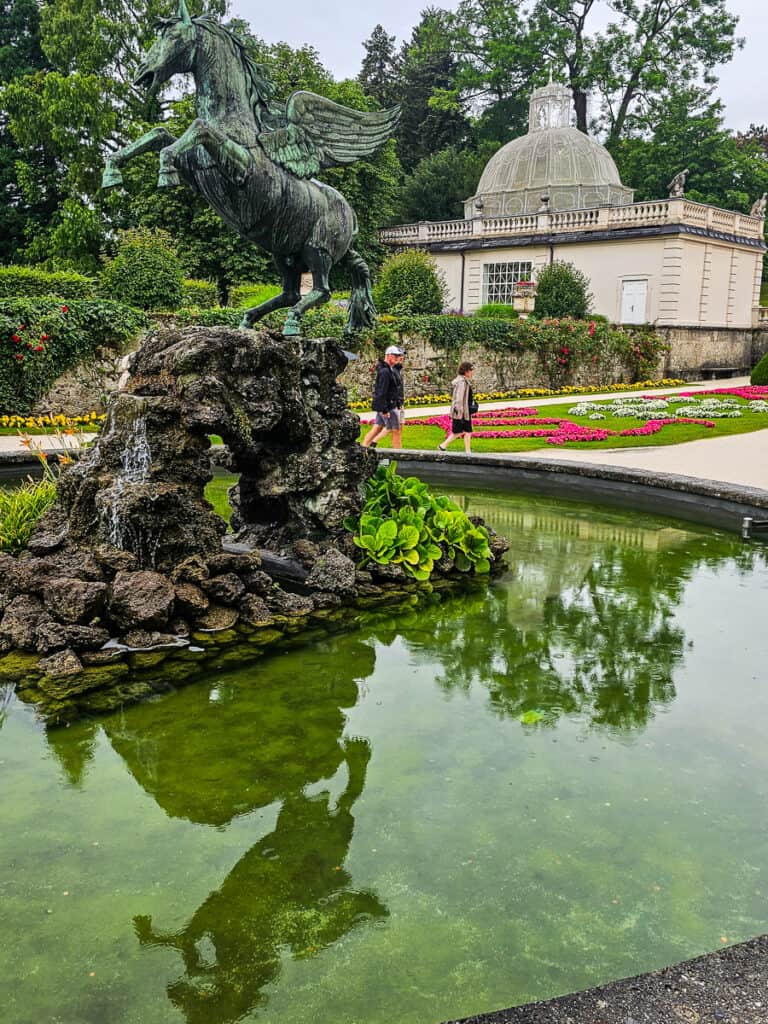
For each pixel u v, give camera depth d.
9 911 2.34
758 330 33.53
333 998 2.02
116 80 32.81
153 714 3.67
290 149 5.52
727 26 38.25
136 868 2.55
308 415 5.62
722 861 2.59
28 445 6.60
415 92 46.72
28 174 32.97
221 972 2.11
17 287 17.25
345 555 5.70
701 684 4.06
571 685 4.05
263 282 28.45
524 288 27.70
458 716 3.68
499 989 2.05
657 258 28.38
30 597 4.53
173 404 4.72
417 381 21.95
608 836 2.72
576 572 6.15
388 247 34.34
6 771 3.15
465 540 6.05
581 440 12.70
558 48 40.56
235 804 2.93
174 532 4.76
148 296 20.48
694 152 39.44
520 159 35.28
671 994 1.78
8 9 36.84
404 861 2.58
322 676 4.14
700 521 8.05
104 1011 1.98
